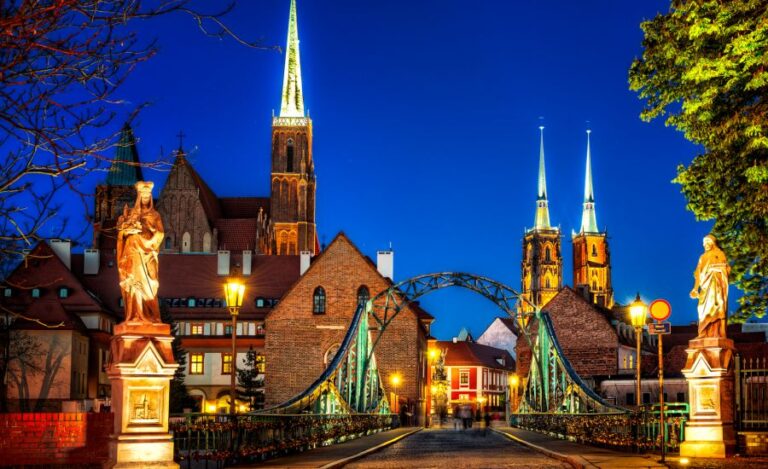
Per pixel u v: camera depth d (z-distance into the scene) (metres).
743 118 23.19
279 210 152.62
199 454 23.08
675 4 26.05
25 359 74.75
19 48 10.05
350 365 56.66
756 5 22.22
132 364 18.28
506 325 163.25
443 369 122.94
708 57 23.80
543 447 33.97
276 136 154.38
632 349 97.56
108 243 103.31
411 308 76.06
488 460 28.72
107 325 87.62
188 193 135.50
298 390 75.44
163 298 93.19
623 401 82.56
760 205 24.00
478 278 62.25
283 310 76.62
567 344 92.06
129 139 12.40
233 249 138.62
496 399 148.50
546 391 57.56
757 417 24.84
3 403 64.19
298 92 159.75
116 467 17.88
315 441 35.28
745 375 24.64
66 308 83.69
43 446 18.41
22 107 10.90
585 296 108.31
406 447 38.47
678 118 26.12
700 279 24.86
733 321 27.75
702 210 26.97
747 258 27.06
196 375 91.44
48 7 9.91
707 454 23.92
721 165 24.97
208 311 92.75
